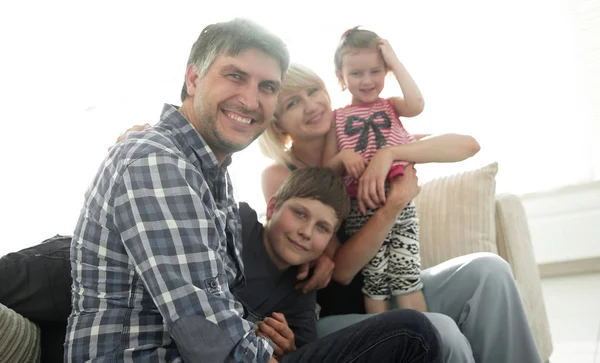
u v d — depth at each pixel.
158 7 3.58
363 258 1.82
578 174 3.38
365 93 2.04
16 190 3.65
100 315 1.22
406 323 1.30
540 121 3.40
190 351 1.11
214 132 1.38
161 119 1.39
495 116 3.44
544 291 3.33
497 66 3.41
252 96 1.38
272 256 1.70
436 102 3.48
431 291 1.90
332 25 3.44
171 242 1.15
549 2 3.35
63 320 1.43
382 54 2.01
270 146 2.07
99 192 1.25
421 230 2.24
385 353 1.32
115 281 1.22
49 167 3.65
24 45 3.67
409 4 3.44
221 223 1.31
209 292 1.15
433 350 1.28
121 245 1.22
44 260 1.44
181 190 1.18
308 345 1.37
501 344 1.75
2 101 3.68
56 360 1.44
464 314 1.82
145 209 1.16
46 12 3.65
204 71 1.39
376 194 1.84
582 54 3.33
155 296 1.13
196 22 3.55
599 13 3.28
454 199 2.21
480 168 2.21
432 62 3.46
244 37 1.37
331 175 1.73
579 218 3.39
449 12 3.43
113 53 3.63
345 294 2.02
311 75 1.94
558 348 2.50
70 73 3.66
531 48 3.38
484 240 2.13
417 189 1.85
